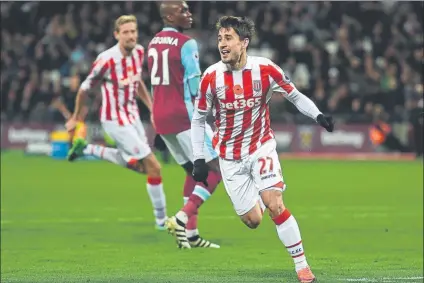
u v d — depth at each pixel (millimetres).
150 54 29125
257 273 22891
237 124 20969
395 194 46844
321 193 47156
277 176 20766
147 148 32438
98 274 22938
